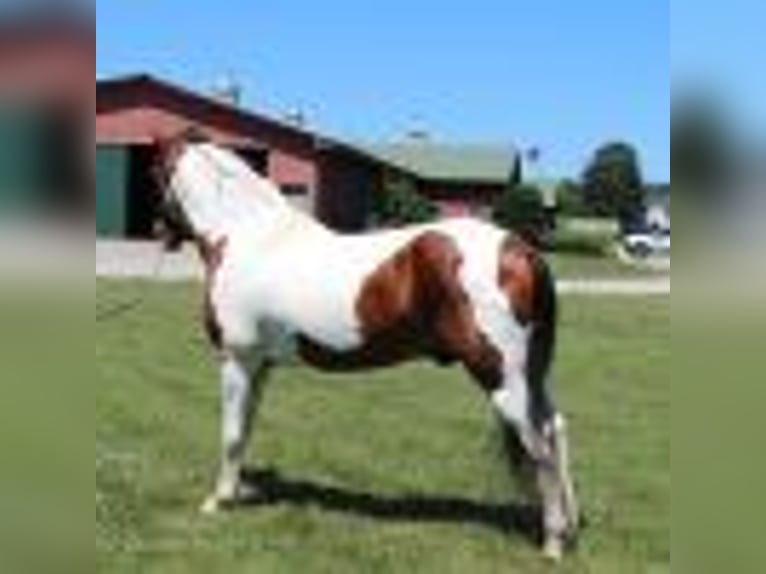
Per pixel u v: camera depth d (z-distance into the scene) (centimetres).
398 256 830
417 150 6750
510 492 974
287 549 844
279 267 870
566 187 7875
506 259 805
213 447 1120
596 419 1347
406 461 1103
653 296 2989
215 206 902
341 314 844
